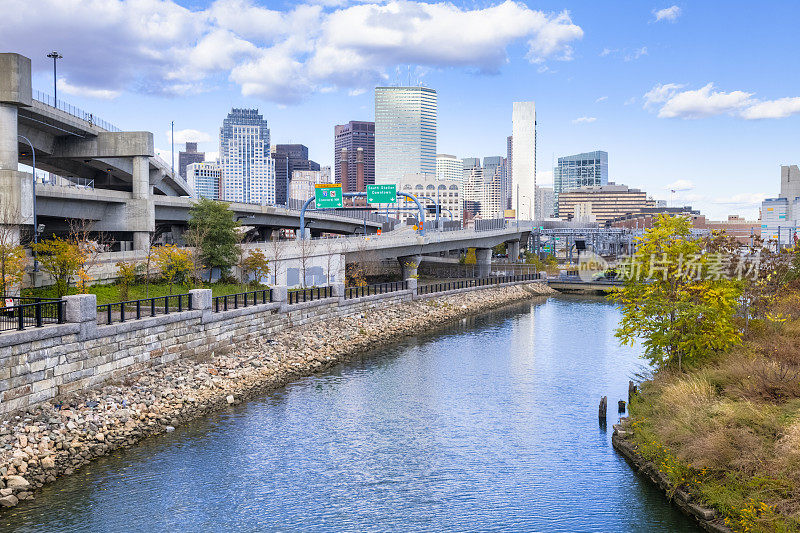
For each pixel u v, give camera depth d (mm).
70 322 27594
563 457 25938
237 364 38156
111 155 69938
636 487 22859
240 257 60312
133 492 22031
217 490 22531
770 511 17125
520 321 68188
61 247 41188
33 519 19875
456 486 23250
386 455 26203
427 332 59688
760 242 40312
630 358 46625
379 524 20344
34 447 23344
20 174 49844
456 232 100688
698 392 25016
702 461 20438
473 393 36156
